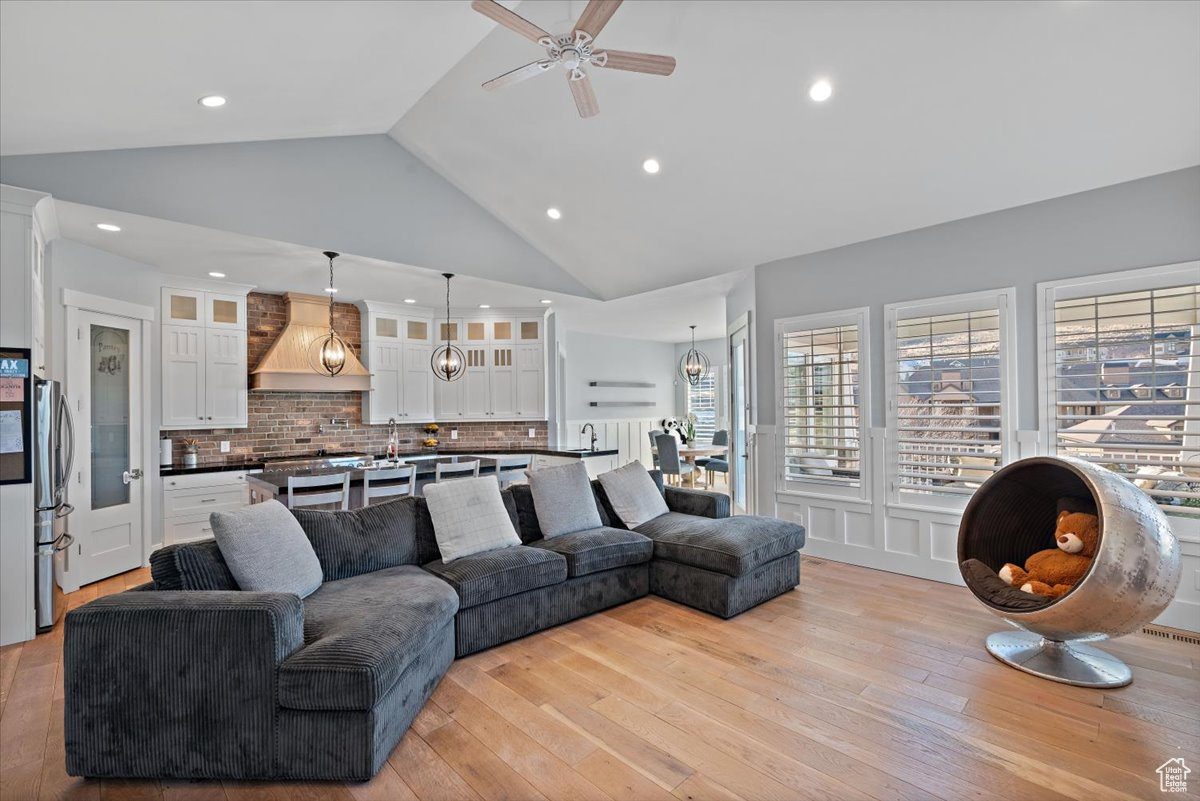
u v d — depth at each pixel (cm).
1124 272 338
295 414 644
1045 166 345
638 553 380
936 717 238
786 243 480
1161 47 269
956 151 352
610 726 234
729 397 623
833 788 196
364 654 206
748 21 312
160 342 523
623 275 608
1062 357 362
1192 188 318
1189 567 320
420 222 512
